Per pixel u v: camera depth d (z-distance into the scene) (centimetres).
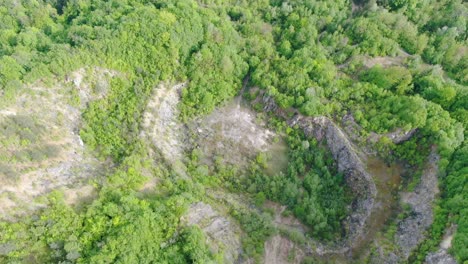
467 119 8200
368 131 8806
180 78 9838
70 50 8825
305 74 9638
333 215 8444
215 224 7725
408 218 7675
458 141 7894
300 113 9388
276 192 8675
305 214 8362
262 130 9631
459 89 8612
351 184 8700
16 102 7831
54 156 7575
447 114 8225
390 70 9244
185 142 9338
